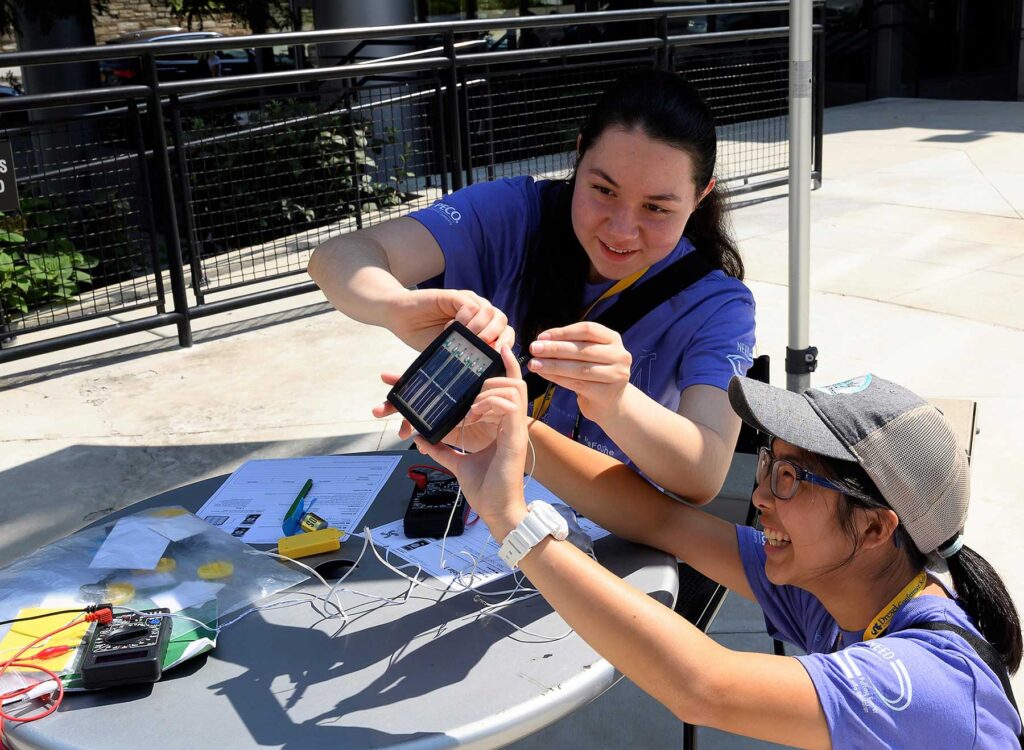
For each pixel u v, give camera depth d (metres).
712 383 1.87
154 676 1.42
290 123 6.12
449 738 1.30
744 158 8.92
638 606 1.33
